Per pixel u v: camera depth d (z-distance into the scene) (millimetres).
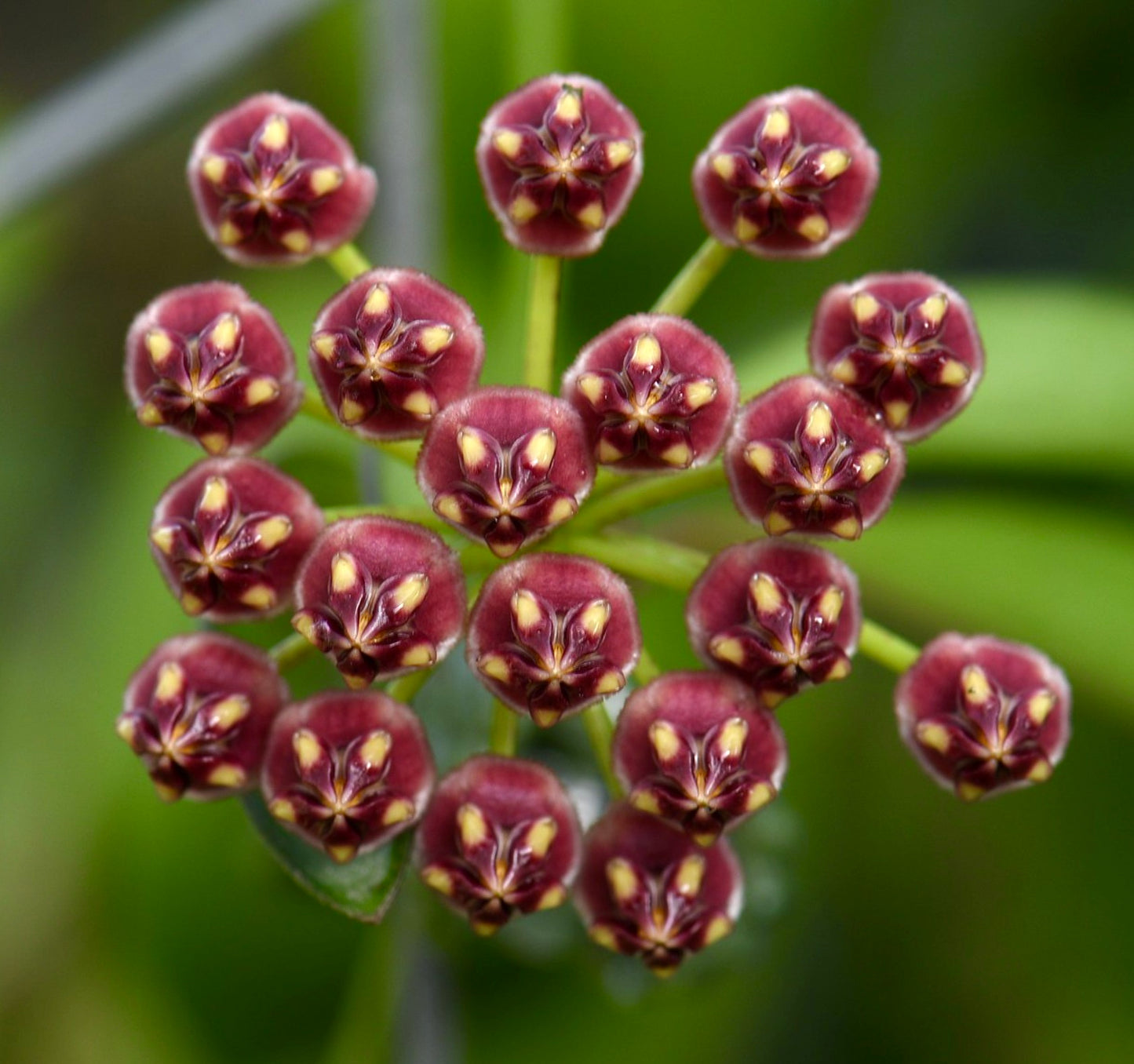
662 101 265
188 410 228
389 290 227
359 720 227
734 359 264
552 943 248
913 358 228
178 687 227
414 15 252
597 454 227
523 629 223
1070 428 253
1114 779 267
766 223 232
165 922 262
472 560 232
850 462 226
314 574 225
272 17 251
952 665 231
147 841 262
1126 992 268
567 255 232
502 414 225
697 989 252
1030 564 253
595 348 228
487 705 243
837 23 266
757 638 226
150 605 264
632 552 233
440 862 228
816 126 233
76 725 268
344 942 262
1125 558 254
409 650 224
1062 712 231
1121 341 254
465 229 263
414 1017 239
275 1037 264
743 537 257
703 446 228
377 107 252
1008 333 256
